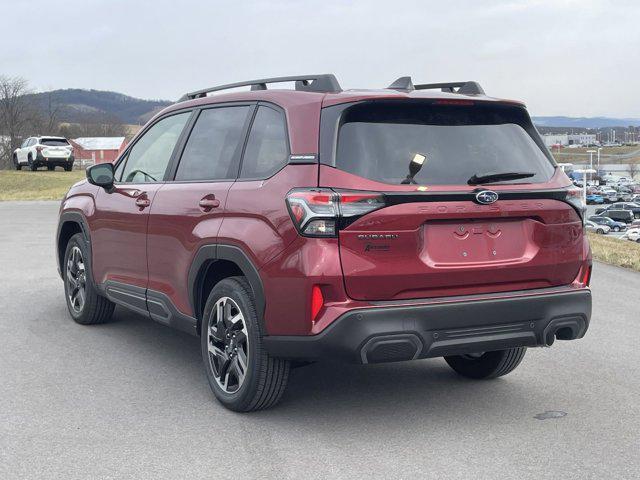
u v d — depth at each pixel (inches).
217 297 182.1
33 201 1058.7
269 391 172.9
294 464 148.3
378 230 155.6
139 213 219.0
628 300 346.6
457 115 171.2
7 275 377.7
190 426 170.1
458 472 144.5
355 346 154.0
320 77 176.2
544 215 171.0
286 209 160.9
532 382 208.5
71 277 272.7
